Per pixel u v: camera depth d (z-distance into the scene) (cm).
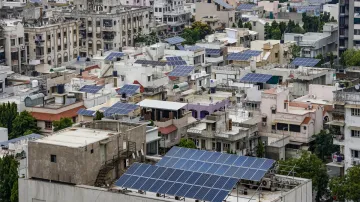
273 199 12962
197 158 14000
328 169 19675
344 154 19362
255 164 13550
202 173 13250
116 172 13888
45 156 13512
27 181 13475
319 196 18412
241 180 13512
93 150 13488
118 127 14788
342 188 17312
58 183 13375
